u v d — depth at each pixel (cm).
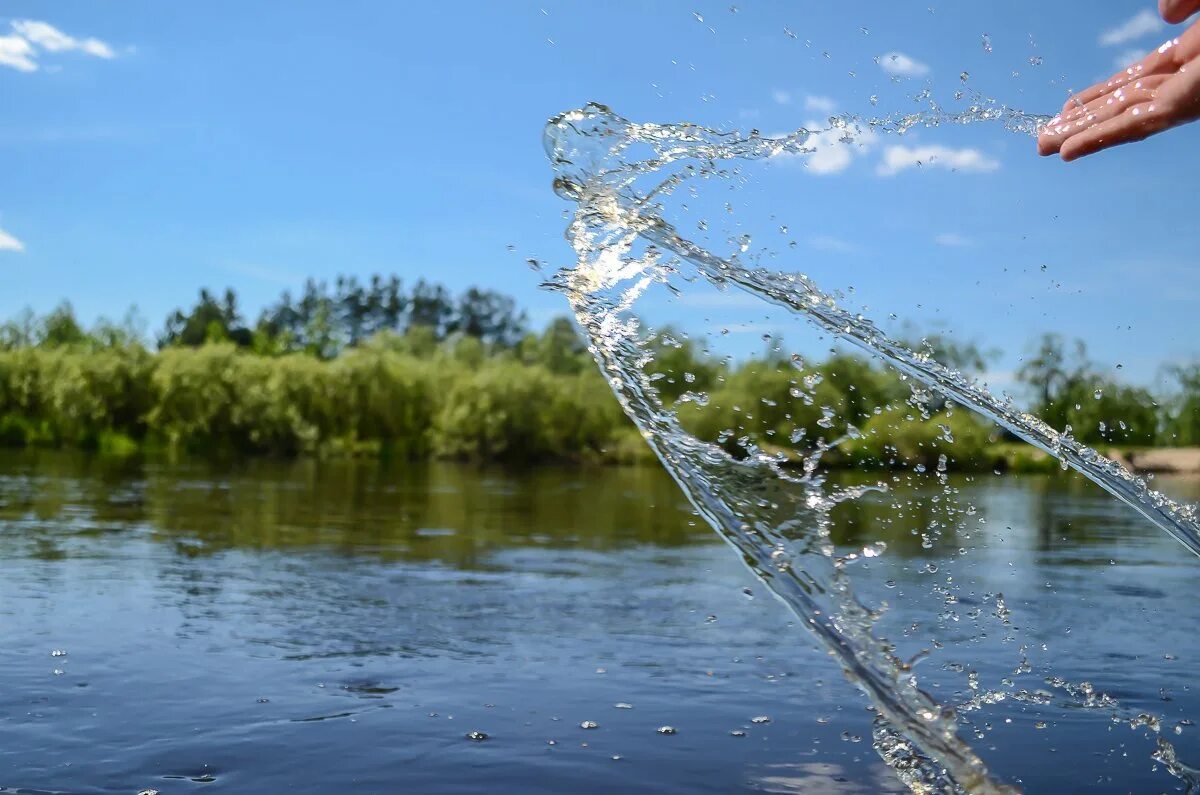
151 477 909
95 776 141
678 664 222
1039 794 141
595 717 177
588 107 147
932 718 102
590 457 1908
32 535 437
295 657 221
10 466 1046
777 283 149
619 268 141
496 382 1936
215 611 274
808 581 109
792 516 117
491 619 275
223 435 1962
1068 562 418
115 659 215
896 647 241
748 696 194
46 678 197
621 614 287
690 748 160
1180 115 121
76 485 777
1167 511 157
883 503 659
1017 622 276
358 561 389
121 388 1964
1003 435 866
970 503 701
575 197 145
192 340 4416
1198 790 143
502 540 483
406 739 162
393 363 2086
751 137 150
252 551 407
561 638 250
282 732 164
